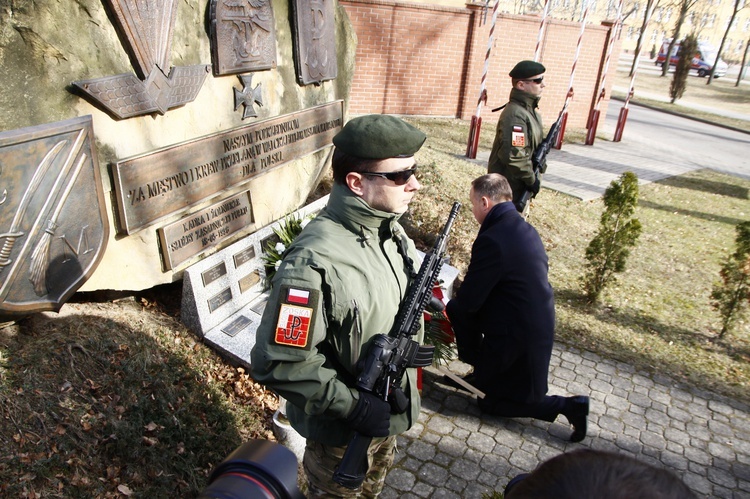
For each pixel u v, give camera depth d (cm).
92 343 322
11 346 297
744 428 413
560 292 595
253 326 406
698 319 579
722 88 3091
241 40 419
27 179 272
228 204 438
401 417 226
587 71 1421
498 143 541
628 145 1381
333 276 191
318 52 529
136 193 344
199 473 300
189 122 387
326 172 636
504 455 363
